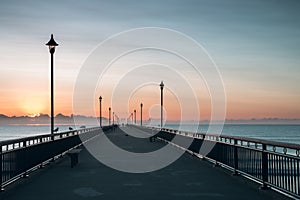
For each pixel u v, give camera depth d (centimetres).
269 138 12525
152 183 1353
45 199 1083
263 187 1148
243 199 1072
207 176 1521
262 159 1159
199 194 1147
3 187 1151
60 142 2223
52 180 1430
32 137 1518
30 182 1383
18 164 1320
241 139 1355
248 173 1305
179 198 1088
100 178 1477
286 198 993
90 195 1136
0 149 1122
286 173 993
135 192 1183
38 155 1638
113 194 1151
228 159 1550
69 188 1258
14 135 15025
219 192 1178
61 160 2131
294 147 911
